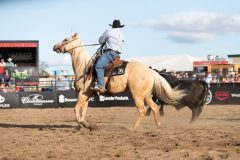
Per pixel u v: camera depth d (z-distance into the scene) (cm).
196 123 1692
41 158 917
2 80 3033
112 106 2758
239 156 923
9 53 3416
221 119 1891
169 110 2436
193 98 1623
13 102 2739
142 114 1325
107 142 1109
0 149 1021
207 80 3030
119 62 1325
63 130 1366
